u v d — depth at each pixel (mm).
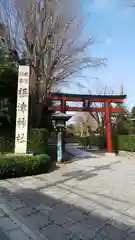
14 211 4840
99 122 30906
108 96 18438
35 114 13961
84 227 4113
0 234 3842
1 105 11633
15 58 13422
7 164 7809
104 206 5219
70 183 7480
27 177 8188
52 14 13344
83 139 33000
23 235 3811
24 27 13203
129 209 5047
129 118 24391
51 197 5840
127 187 7039
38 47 13336
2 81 12234
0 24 13156
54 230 3984
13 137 11734
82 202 5477
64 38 13727
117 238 3713
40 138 11359
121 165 12211
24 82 9984
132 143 18875
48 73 13656
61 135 12836
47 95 15000
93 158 15734
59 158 12562
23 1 12961
